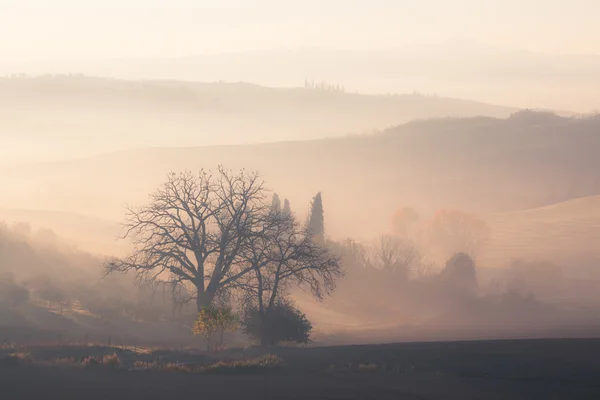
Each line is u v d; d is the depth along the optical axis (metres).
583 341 112.69
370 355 100.25
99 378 79.00
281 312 133.38
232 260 141.88
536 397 71.19
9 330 142.50
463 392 73.31
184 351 109.38
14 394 69.31
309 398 69.00
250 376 81.94
